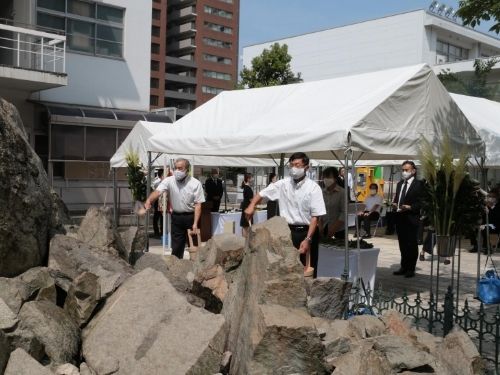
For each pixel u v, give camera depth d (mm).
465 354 4504
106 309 4418
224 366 3988
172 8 95375
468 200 6805
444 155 6867
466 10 8383
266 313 3893
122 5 21391
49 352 4051
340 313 5680
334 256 7766
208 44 96250
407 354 4242
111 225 6062
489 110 13148
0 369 3676
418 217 10242
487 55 56969
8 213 4699
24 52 19203
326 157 12500
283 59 28531
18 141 4895
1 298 4168
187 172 8609
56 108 19000
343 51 55812
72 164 19391
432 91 8266
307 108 8727
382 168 25109
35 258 5062
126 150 15508
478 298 8219
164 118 21312
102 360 3957
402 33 52156
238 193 27906
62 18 20031
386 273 10867
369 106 7535
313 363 3830
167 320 4098
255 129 8836
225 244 6254
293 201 6910
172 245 8758
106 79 21062
